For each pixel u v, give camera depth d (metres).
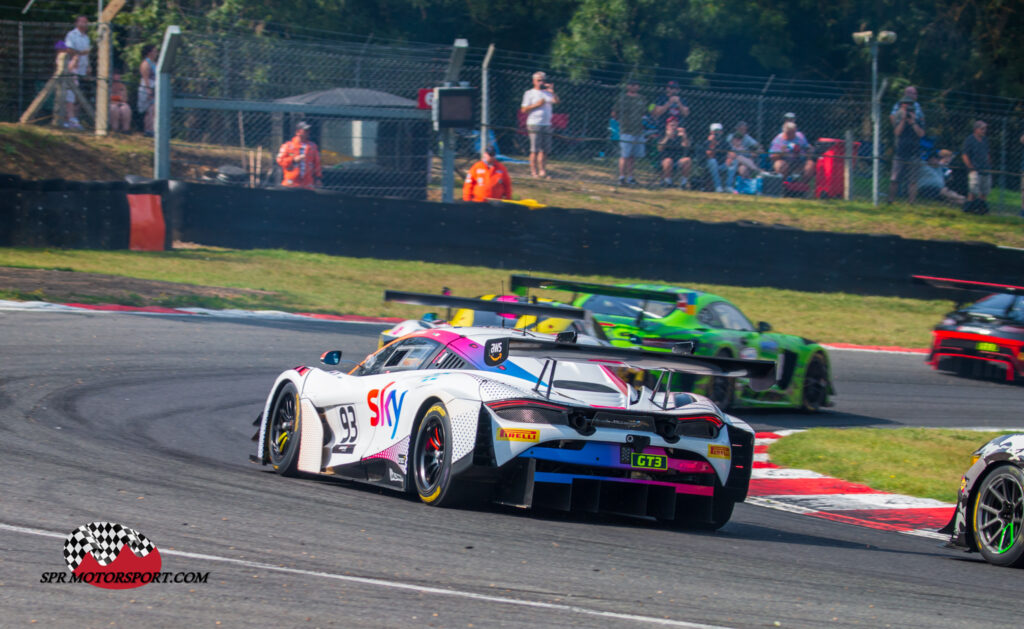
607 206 87.12
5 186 65.62
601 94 98.56
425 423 22.66
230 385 39.50
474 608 14.57
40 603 13.62
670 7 106.19
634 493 22.20
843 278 77.62
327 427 26.27
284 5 101.00
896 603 16.83
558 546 19.28
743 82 111.31
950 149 98.38
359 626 13.44
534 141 92.12
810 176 94.44
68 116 86.00
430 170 89.12
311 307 59.31
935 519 28.62
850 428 42.91
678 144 91.50
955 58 114.12
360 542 18.23
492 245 74.44
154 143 82.56
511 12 109.69
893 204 93.31
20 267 59.25
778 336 46.19
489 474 21.28
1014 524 20.97
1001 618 16.28
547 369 23.17
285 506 21.23
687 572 17.98
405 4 109.00
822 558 20.88
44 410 31.30
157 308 53.62
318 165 80.81
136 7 100.88
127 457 25.78
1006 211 95.75
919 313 74.94
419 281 68.81
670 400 23.11
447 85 83.19
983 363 56.88
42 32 87.06
